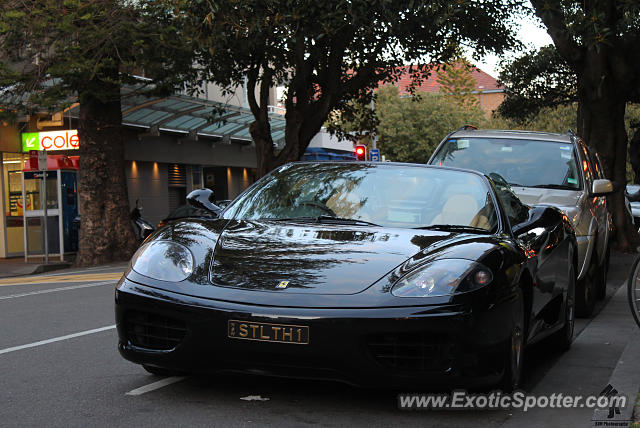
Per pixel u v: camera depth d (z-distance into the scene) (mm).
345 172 5477
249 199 5352
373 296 3906
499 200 5227
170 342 4152
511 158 8930
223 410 4070
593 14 14219
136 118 24891
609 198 18188
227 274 4145
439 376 3873
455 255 4188
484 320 3947
